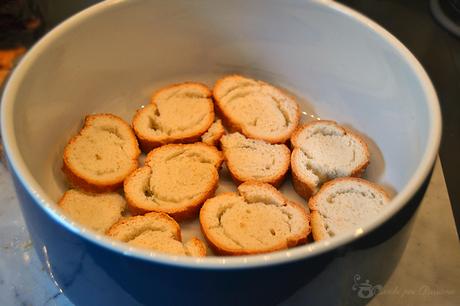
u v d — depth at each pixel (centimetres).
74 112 45
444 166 46
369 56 44
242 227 40
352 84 46
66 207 41
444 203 43
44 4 54
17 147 35
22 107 39
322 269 30
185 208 41
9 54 50
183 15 46
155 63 48
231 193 42
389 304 38
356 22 43
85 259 31
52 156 43
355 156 44
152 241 38
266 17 47
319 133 46
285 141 45
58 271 34
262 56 49
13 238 40
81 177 42
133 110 48
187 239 40
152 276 30
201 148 44
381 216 31
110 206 41
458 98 51
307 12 45
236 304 31
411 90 41
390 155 44
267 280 30
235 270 29
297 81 49
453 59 54
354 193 42
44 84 42
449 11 57
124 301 32
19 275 38
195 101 48
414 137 41
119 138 45
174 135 45
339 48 45
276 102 48
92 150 44
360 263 32
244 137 45
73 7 53
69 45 43
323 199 41
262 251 38
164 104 47
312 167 43
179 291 30
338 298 33
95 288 32
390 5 58
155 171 43
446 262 40
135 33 46
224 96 48
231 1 46
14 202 42
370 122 46
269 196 41
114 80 47
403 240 35
